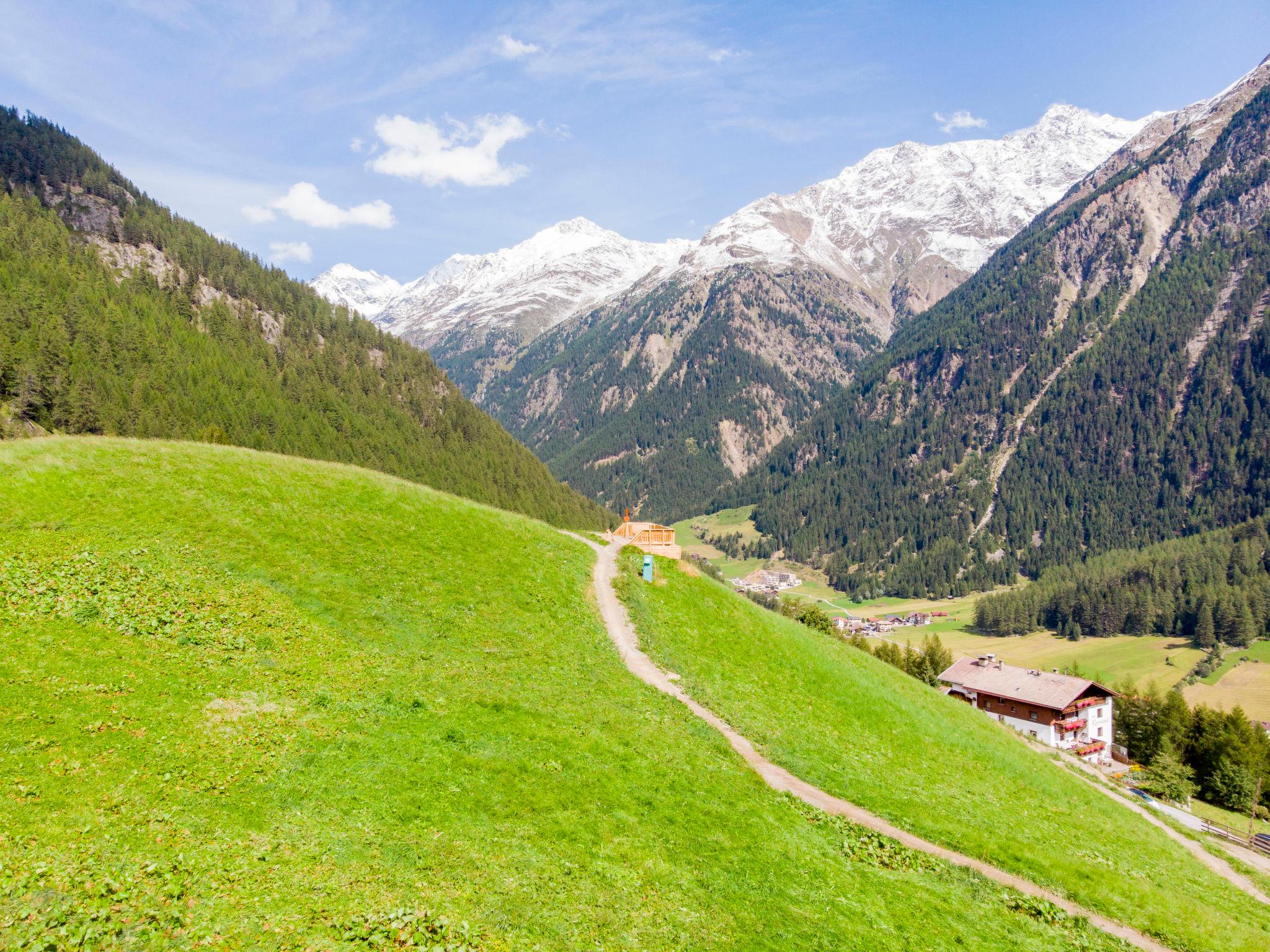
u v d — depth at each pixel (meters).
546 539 53.72
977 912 28.52
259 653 30.33
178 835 19.61
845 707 46.97
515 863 22.53
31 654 25.38
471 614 39.75
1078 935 29.34
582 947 19.97
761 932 22.73
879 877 28.69
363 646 33.59
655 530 62.81
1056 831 41.75
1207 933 33.88
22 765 20.23
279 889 18.69
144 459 42.00
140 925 16.19
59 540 33.03
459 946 18.38
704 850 26.38
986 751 50.09
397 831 22.42
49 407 149.38
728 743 36.00
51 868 17.00
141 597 31.19
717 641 47.94
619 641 43.22
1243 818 98.75
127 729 23.23
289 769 23.78
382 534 43.91
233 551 36.94
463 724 29.30
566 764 28.73
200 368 195.00
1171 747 113.62
